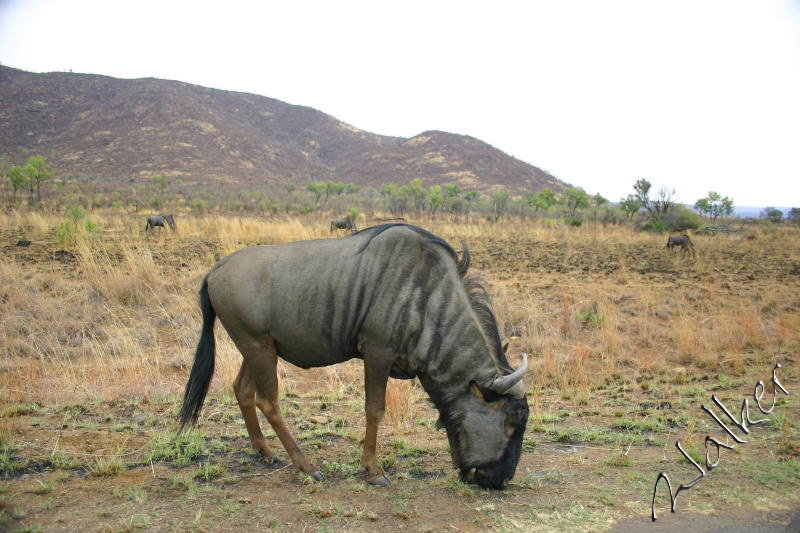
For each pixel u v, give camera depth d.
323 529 3.56
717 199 57.31
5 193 55.25
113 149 162.25
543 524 3.73
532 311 10.31
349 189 120.19
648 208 39.81
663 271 16.59
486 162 187.12
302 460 4.50
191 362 7.52
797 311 11.32
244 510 3.79
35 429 5.14
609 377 7.60
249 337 4.41
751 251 23.56
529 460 4.94
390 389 6.16
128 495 3.92
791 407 6.30
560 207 59.72
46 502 3.74
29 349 7.72
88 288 10.73
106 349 7.94
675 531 3.64
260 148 190.00
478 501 4.07
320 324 4.36
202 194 80.88
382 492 4.20
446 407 4.38
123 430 5.24
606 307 10.70
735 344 8.88
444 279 4.38
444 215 55.03
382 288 4.28
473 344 4.30
